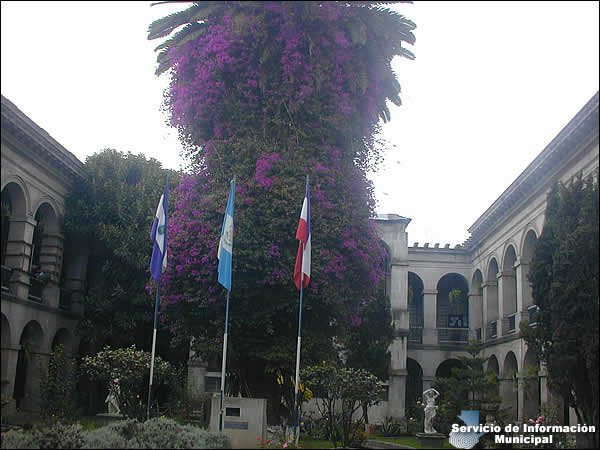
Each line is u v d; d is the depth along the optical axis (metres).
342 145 22.69
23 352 27.09
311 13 21.84
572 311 18.78
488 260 34.66
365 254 21.53
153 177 28.91
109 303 27.77
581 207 19.61
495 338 32.78
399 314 33.75
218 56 21.75
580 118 21.67
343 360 31.36
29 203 24.62
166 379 24.28
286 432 18.55
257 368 22.39
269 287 20.69
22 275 24.23
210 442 14.58
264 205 20.25
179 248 21.05
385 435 27.39
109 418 21.41
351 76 22.39
